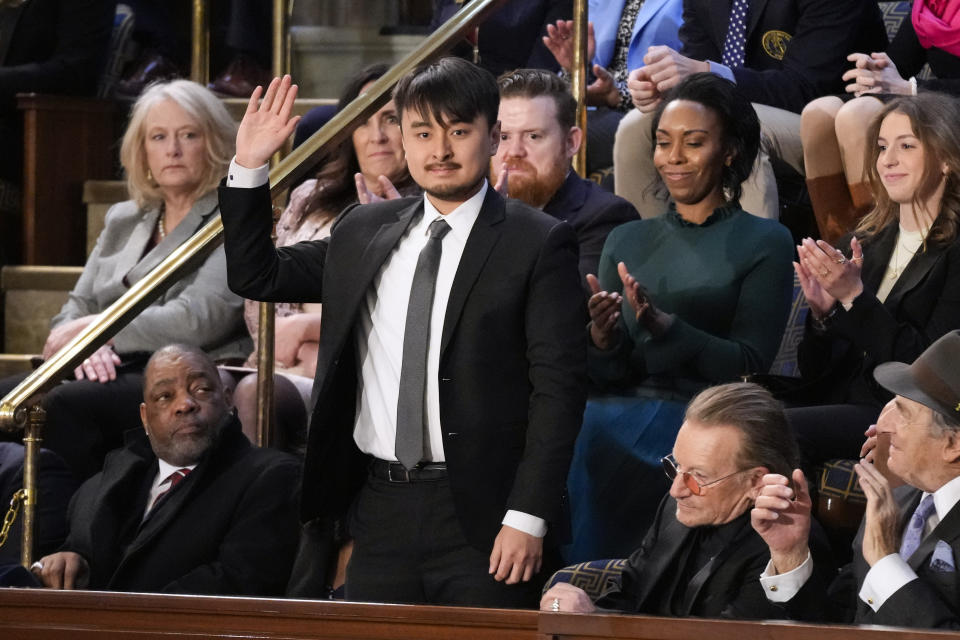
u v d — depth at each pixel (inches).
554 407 342.0
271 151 356.2
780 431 354.3
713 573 350.0
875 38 596.7
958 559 327.9
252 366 552.1
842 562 419.8
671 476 366.0
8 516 452.1
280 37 614.5
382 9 768.9
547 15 664.4
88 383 539.2
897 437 342.0
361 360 362.0
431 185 355.9
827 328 422.0
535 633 285.9
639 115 552.4
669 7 635.5
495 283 348.8
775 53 590.6
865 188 515.5
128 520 472.1
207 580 446.6
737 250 454.6
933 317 431.5
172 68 788.6
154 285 454.9
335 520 391.2
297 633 298.8
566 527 358.9
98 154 726.5
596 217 501.0
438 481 349.7
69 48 731.4
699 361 437.7
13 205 728.3
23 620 312.3
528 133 495.8
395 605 295.0
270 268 363.3
